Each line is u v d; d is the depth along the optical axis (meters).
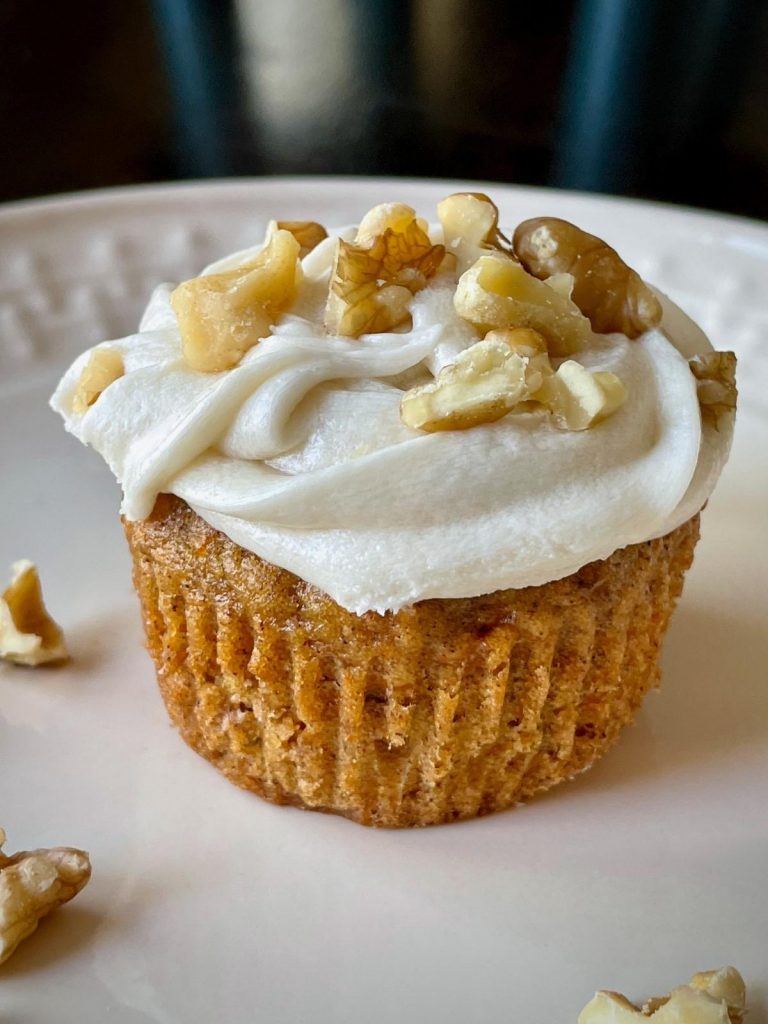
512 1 0.30
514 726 0.11
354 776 0.11
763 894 0.11
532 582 0.10
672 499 0.10
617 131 0.25
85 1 0.30
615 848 0.11
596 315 0.11
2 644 0.13
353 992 0.10
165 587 0.11
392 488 0.10
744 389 0.17
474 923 0.11
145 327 0.12
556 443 0.10
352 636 0.10
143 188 0.19
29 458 0.16
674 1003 0.09
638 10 0.29
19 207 0.19
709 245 0.19
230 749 0.12
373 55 0.28
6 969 0.10
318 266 0.12
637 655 0.11
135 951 0.10
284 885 0.11
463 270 0.11
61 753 0.12
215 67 0.28
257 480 0.10
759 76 0.27
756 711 0.13
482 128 0.25
